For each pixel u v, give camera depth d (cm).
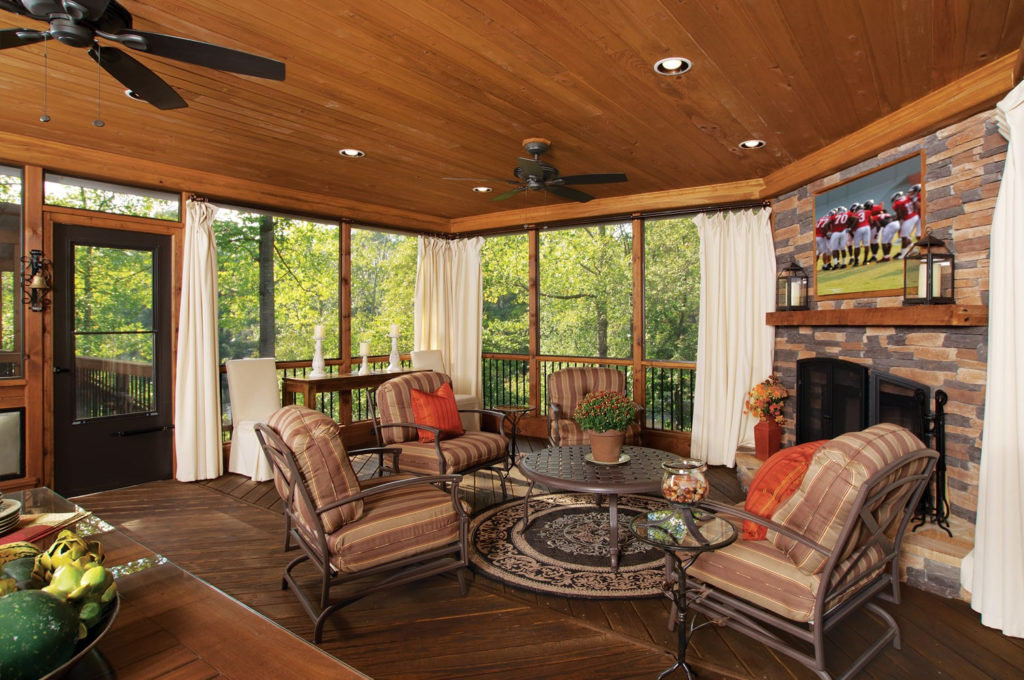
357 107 322
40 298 391
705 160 421
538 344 640
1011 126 230
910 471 193
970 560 251
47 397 397
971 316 268
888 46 247
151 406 451
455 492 258
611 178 372
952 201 293
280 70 210
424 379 437
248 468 454
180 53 198
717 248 507
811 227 425
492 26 234
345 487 233
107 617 118
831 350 395
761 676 201
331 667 110
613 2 216
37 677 94
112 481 431
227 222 563
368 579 280
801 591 186
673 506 206
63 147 391
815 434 406
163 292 457
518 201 576
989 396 236
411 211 629
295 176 476
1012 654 213
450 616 245
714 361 508
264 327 592
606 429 336
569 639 226
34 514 218
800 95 300
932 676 200
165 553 310
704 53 255
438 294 666
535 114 330
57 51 254
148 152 409
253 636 122
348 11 224
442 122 345
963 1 211
